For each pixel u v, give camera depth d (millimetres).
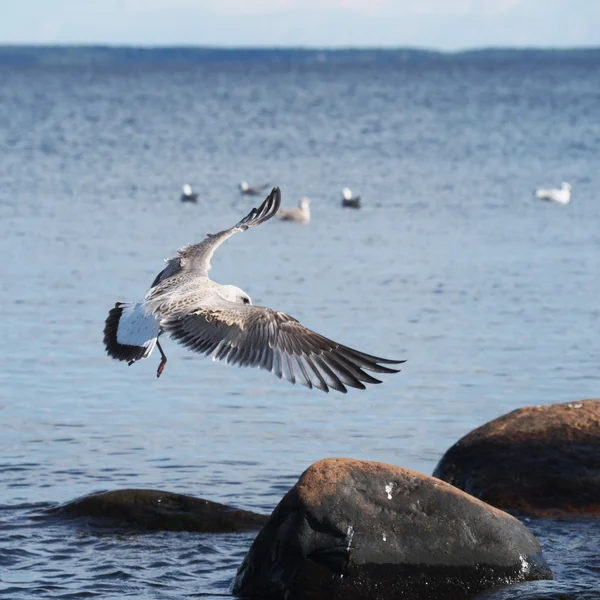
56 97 151375
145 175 57469
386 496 11180
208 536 12797
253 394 18828
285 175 58250
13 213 41438
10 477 14625
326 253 33062
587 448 13781
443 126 94000
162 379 19656
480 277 28797
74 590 11258
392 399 18438
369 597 10930
